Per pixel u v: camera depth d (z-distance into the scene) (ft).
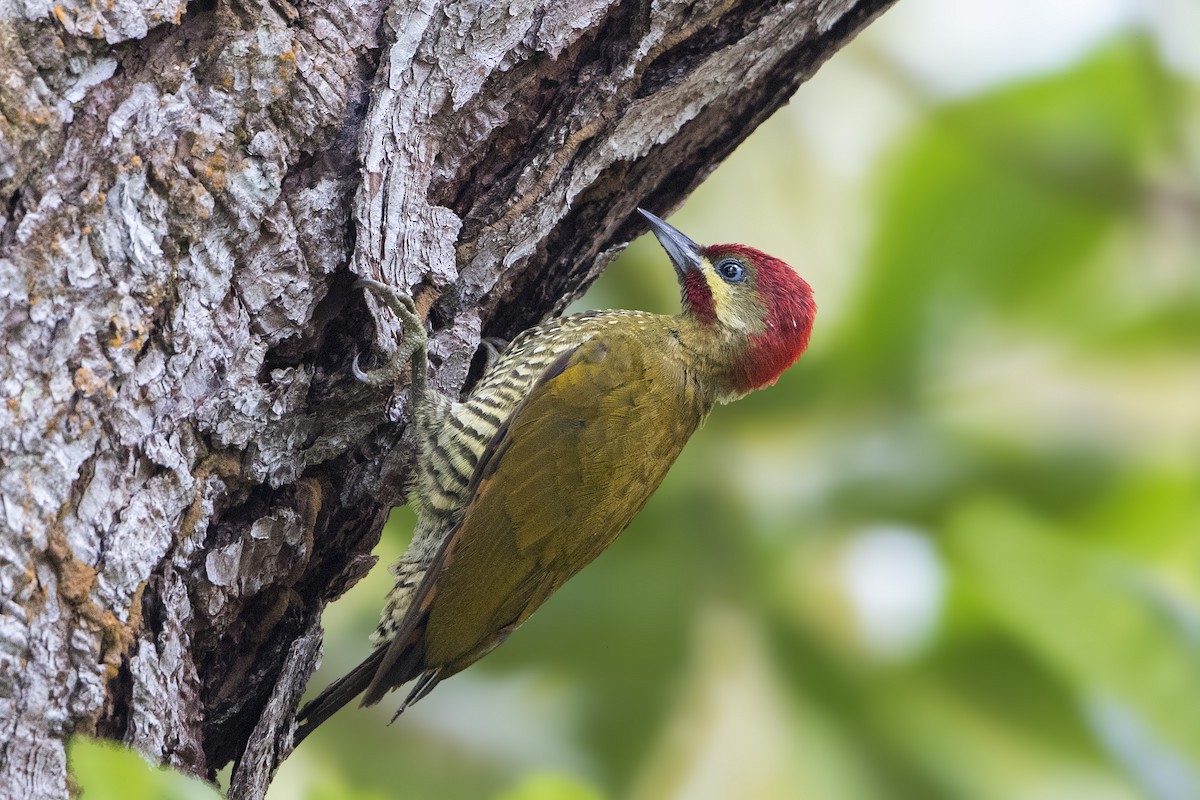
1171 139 35.60
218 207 20.61
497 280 25.88
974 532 31.83
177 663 20.59
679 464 34.42
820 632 33.45
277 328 21.74
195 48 20.72
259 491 22.33
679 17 24.71
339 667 35.17
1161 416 34.45
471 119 24.17
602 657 34.06
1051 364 34.81
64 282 19.16
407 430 25.54
